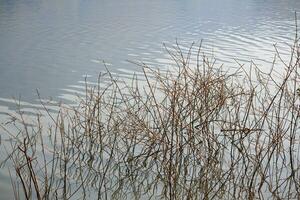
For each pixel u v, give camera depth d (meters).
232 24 38.75
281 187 9.04
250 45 28.39
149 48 26.84
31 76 19.14
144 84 17.59
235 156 10.27
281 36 32.31
